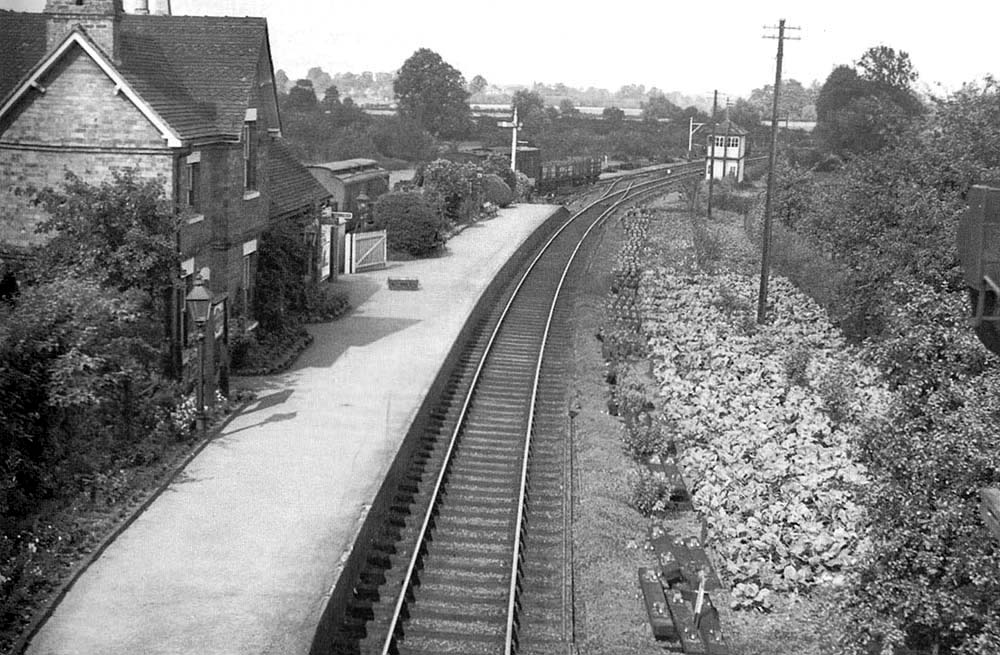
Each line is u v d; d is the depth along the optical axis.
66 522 15.16
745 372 27.66
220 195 24.69
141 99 21.61
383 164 88.06
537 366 27.66
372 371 25.30
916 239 28.67
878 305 29.61
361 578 15.30
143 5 30.17
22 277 19.75
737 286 41.06
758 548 16.53
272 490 17.31
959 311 14.89
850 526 16.97
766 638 14.46
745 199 79.50
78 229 19.59
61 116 21.97
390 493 18.28
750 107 170.62
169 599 13.38
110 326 17.72
